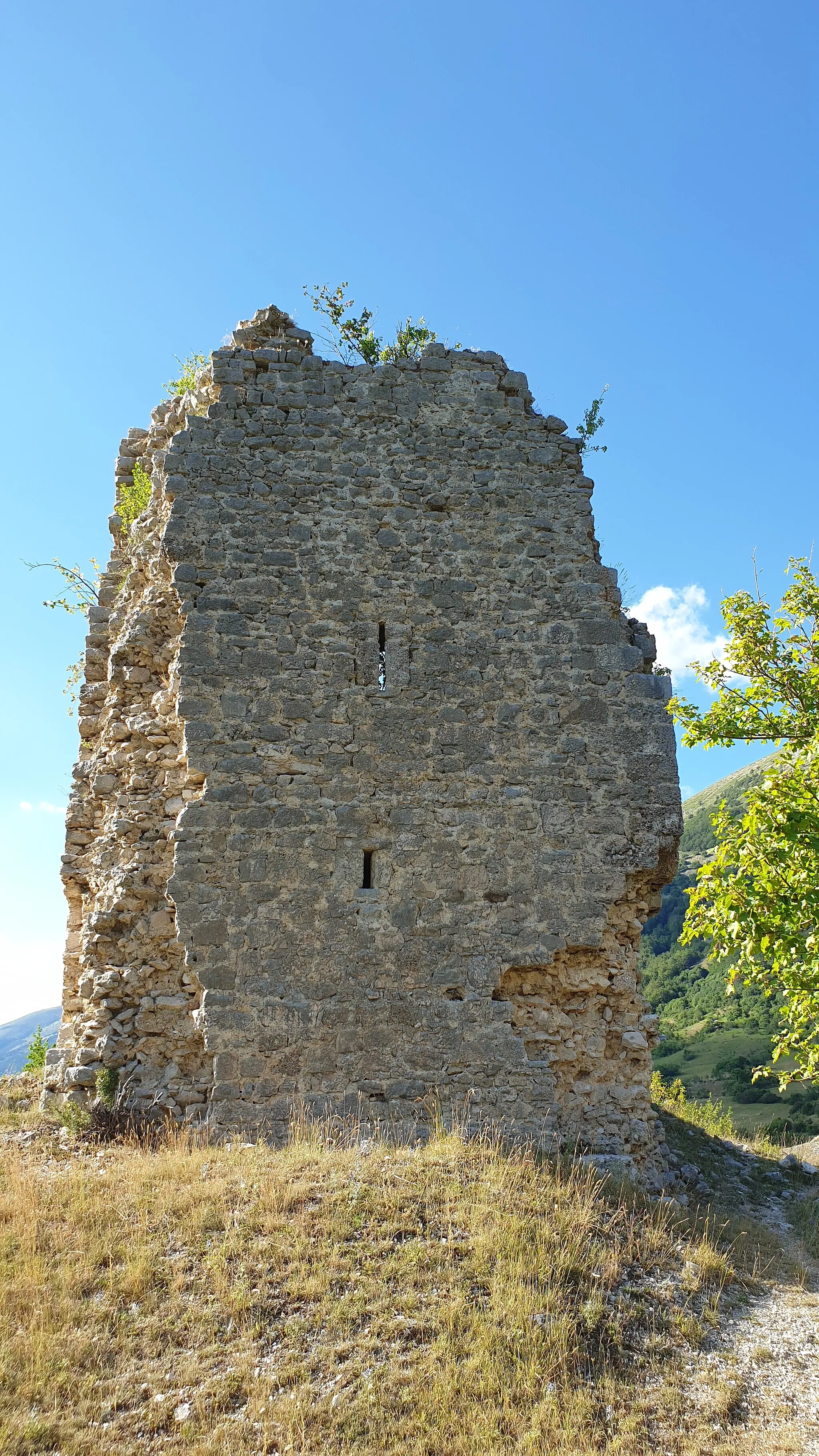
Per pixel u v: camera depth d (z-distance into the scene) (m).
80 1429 5.11
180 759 9.59
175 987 9.19
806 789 8.32
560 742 9.96
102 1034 8.95
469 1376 5.61
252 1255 6.42
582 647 10.24
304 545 9.97
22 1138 8.59
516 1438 5.25
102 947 9.20
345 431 10.38
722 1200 9.98
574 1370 5.87
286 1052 8.81
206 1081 8.90
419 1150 8.23
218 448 10.06
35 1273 6.18
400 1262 6.44
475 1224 6.92
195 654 9.48
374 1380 5.51
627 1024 9.66
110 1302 6.03
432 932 9.32
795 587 12.66
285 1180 7.34
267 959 8.98
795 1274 7.83
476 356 10.91
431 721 9.79
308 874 9.22
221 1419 5.20
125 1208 7.01
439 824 9.57
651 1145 9.48
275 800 9.31
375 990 9.09
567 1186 7.87
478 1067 9.11
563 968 9.63
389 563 10.11
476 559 10.29
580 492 10.68
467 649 10.03
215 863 9.09
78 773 10.77
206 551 9.76
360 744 9.60
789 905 8.04
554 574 10.39
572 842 9.73
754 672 12.45
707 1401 5.81
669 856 9.93
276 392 10.35
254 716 9.46
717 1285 7.23
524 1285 6.40
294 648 9.69
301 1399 5.32
